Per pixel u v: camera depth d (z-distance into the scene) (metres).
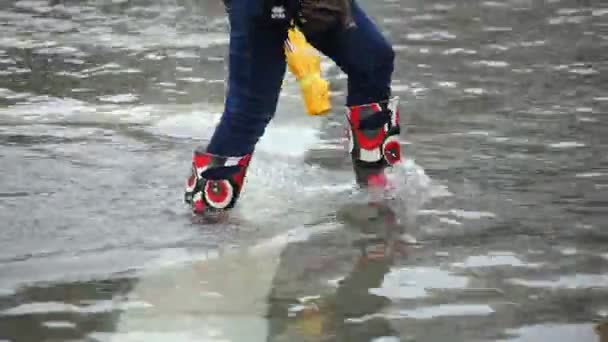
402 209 8.08
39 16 15.26
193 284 6.78
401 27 14.68
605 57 12.99
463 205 8.14
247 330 6.11
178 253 7.30
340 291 6.64
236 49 7.45
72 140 9.72
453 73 12.23
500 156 9.29
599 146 9.54
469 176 8.78
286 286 6.74
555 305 6.38
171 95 11.35
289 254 7.28
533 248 7.29
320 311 6.36
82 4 16.17
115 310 6.40
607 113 10.59
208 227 7.77
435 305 6.41
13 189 8.44
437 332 6.04
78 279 6.86
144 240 7.52
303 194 8.43
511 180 8.70
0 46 13.42
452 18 15.34
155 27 14.68
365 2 16.50
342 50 7.76
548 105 10.90
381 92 8.09
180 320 6.25
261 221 7.88
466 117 10.49
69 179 8.70
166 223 7.83
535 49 13.43
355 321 6.20
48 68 12.43
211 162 7.81
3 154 9.23
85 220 7.86
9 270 6.98
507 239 7.47
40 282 6.81
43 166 8.97
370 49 7.78
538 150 9.45
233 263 7.12
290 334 6.05
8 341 6.01
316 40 7.68
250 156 7.91
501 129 10.07
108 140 9.75
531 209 8.03
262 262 7.13
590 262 7.03
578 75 12.14
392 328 6.10
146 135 9.94
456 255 7.19
